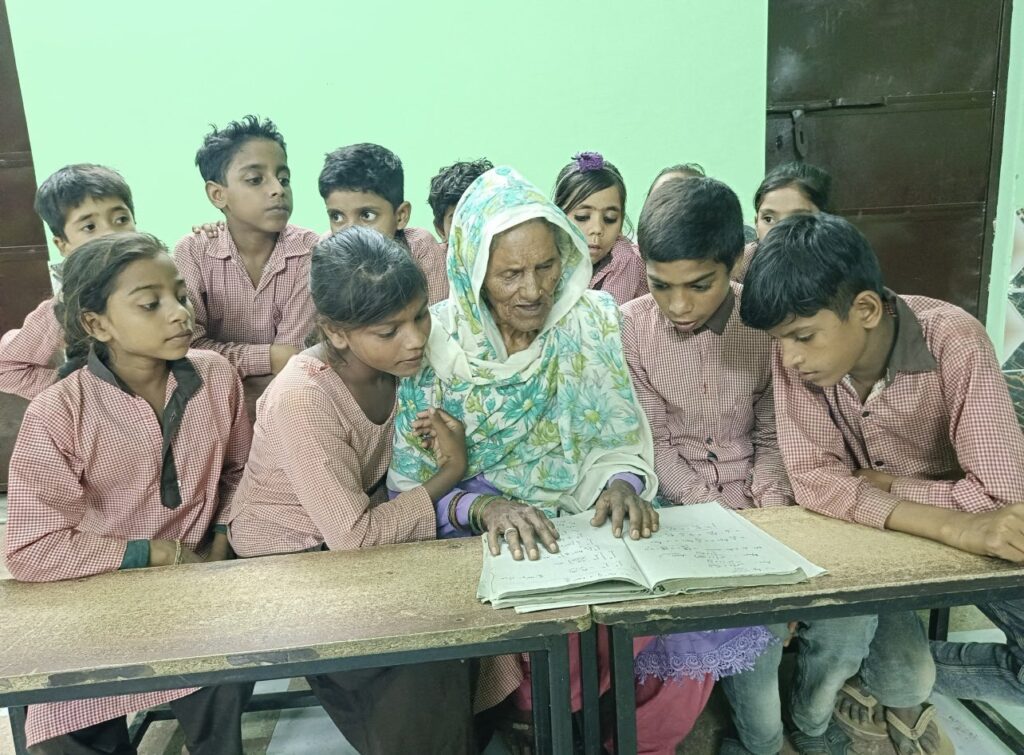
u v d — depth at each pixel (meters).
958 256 3.21
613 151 2.93
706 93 2.88
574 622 1.06
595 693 1.19
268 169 2.05
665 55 2.83
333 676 1.35
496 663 1.47
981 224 3.17
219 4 2.69
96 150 2.78
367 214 2.12
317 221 2.93
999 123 3.06
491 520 1.33
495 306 1.35
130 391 1.46
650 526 1.30
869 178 3.14
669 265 1.42
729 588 1.10
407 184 2.92
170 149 2.80
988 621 2.09
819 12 2.96
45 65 2.69
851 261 1.23
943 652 1.64
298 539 1.50
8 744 1.79
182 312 1.42
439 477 1.43
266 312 2.12
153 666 1.02
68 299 1.39
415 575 1.23
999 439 1.24
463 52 2.79
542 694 1.25
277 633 1.07
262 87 2.78
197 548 1.63
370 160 2.12
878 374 1.38
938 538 1.23
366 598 1.16
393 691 1.28
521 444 1.48
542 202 1.27
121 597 1.23
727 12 2.81
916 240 3.20
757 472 1.64
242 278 2.10
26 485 1.36
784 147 3.11
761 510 1.42
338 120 2.83
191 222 2.88
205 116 2.78
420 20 2.75
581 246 1.37
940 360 1.32
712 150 2.95
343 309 1.26
